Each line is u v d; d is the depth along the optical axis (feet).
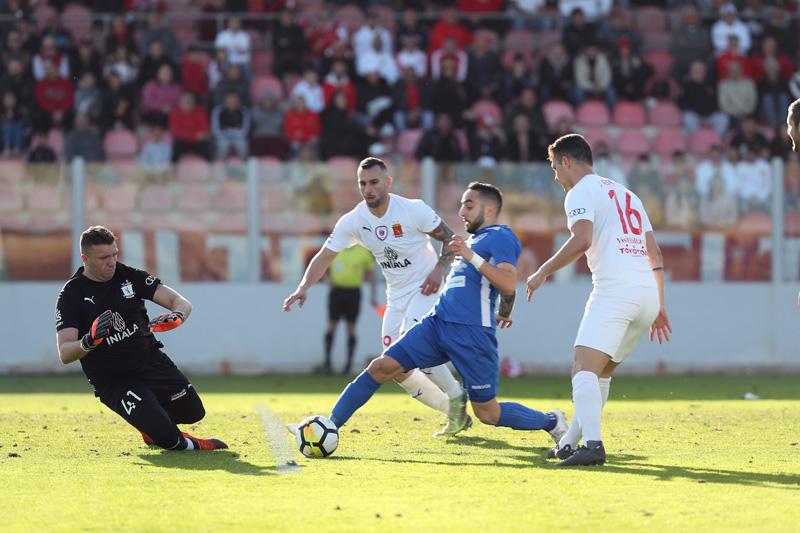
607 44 242.17
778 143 226.79
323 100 228.63
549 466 77.36
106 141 222.69
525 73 238.07
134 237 200.44
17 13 244.01
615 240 78.33
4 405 134.21
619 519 57.52
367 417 113.80
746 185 207.92
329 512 59.67
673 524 56.24
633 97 240.73
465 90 231.91
